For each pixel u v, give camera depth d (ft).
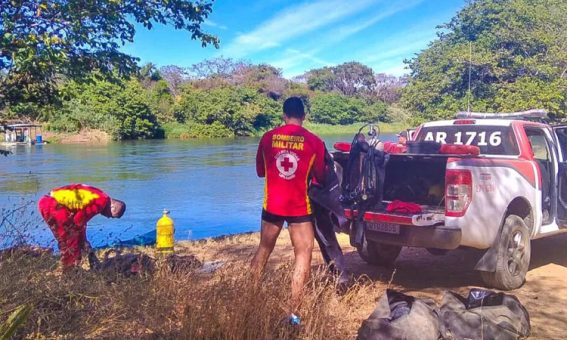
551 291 20.74
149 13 24.93
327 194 16.94
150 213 48.21
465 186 19.57
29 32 22.61
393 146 22.35
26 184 70.49
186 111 256.52
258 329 13.39
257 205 53.26
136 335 13.97
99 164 103.55
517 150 22.47
